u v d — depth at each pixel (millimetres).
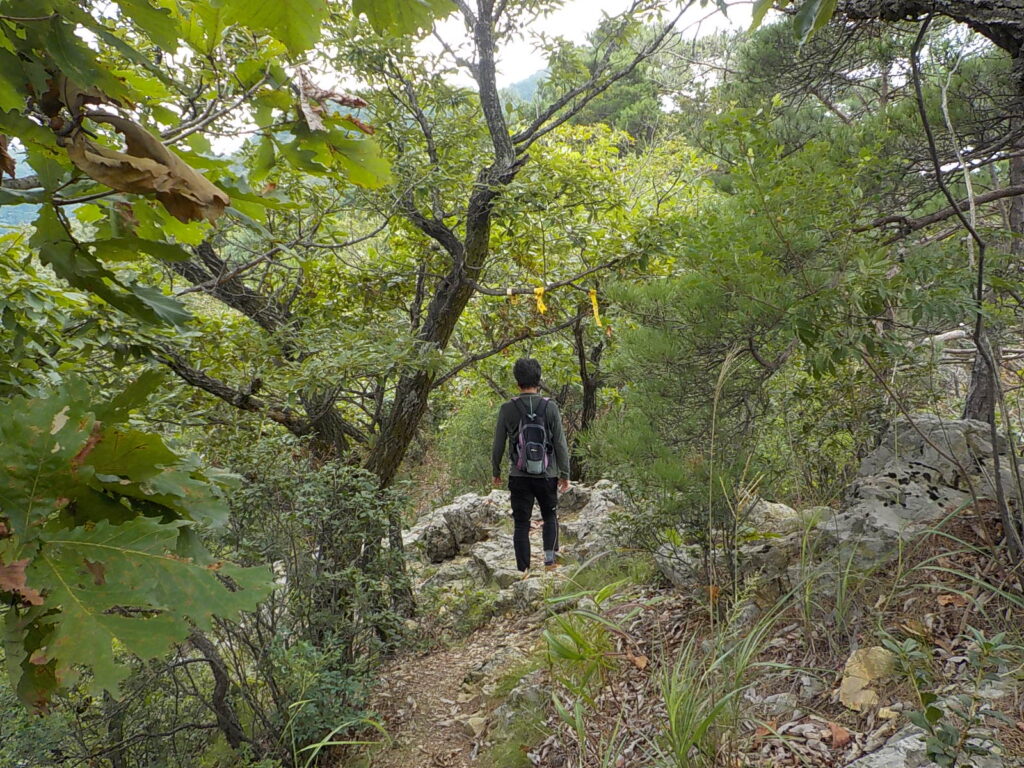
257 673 4609
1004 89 3789
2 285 2350
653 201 8547
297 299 6504
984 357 2916
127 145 774
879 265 3006
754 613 3660
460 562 7727
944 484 3742
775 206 3172
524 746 3670
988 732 2301
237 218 939
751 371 3715
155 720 4688
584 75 6023
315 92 976
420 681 5227
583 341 9859
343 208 5352
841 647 3146
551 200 5992
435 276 6488
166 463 615
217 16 944
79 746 4234
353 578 4910
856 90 6336
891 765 2311
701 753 2639
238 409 5688
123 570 539
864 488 3895
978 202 3488
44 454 566
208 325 5145
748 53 5805
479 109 6207
